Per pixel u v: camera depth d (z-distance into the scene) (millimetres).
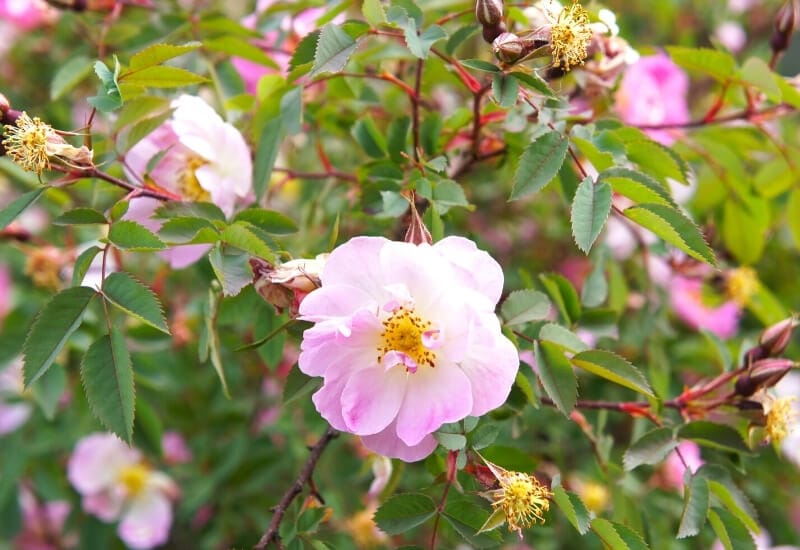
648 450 573
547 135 543
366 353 509
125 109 571
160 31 682
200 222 537
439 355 506
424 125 612
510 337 542
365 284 507
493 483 523
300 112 599
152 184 591
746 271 730
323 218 700
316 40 571
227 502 778
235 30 671
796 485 776
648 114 699
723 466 572
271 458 774
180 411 787
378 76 608
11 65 843
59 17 790
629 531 536
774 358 582
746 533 561
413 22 559
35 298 734
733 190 701
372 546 729
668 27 951
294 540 558
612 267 686
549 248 854
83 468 792
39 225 784
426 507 533
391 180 590
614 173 534
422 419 505
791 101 613
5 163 645
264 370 789
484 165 688
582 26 535
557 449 742
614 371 538
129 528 798
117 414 519
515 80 538
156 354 755
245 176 591
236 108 636
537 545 727
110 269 692
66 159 533
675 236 524
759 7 1026
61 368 678
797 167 666
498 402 503
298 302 523
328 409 511
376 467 606
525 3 581
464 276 498
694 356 775
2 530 781
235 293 526
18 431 773
